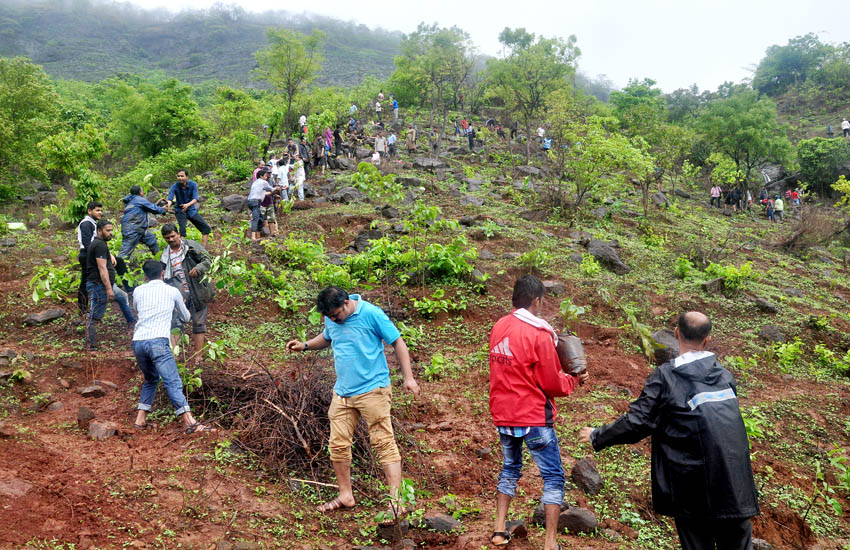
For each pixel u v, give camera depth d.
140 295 5.79
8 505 3.98
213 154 25.33
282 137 32.56
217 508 4.46
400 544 4.29
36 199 21.48
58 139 13.13
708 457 3.40
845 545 5.42
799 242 20.00
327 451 5.43
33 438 5.22
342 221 15.17
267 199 13.09
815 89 71.50
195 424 5.65
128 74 82.81
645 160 18.61
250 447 5.41
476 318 9.89
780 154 34.59
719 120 34.38
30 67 23.48
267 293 9.70
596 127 18.64
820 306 13.14
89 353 7.32
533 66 34.59
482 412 7.02
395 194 11.30
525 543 4.41
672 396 3.54
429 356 8.50
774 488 6.11
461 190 20.52
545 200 18.95
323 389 5.90
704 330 3.66
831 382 9.28
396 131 38.53
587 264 12.48
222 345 6.62
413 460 5.86
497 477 5.73
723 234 20.59
